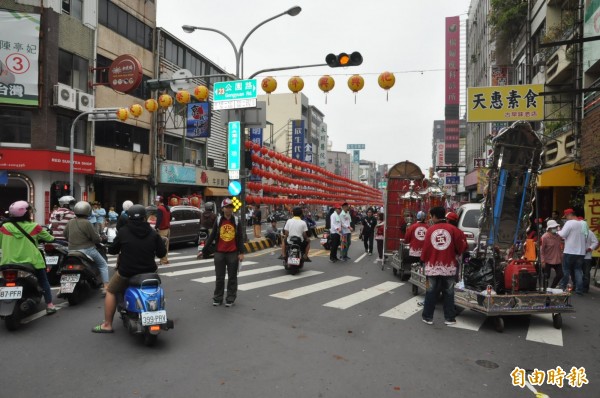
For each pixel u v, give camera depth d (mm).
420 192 12500
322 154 81000
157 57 28094
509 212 7395
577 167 13938
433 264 6398
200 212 17594
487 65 32938
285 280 9961
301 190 22953
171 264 12078
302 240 11109
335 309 7238
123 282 5543
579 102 14406
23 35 19281
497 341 5723
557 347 5543
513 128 7051
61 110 20594
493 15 23531
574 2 16062
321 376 4367
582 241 9258
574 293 9398
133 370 4434
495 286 6910
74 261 7062
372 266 12742
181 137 31703
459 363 4852
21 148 19406
